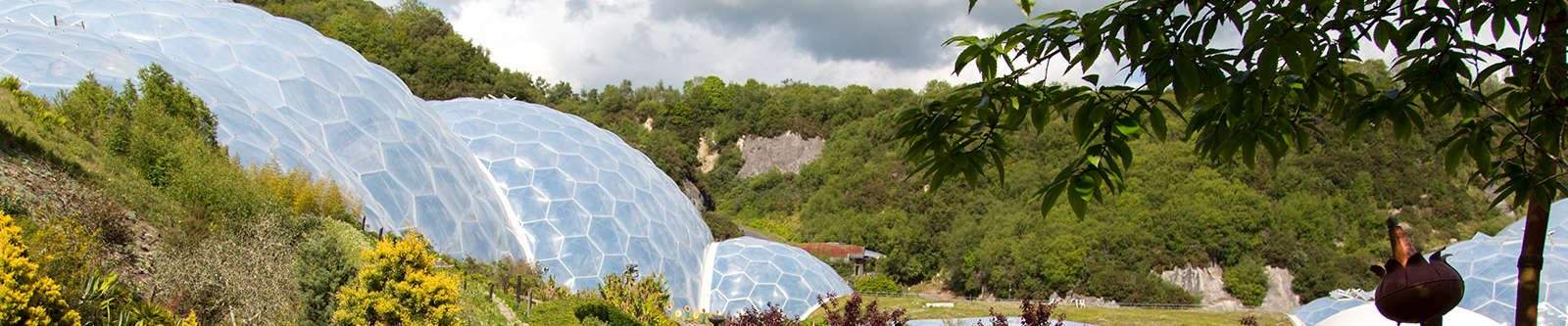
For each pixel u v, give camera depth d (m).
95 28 29.44
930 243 58.62
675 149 75.75
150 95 21.02
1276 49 3.63
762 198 73.00
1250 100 3.90
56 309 8.96
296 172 21.88
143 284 13.89
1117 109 4.01
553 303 20.67
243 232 16.19
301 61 31.89
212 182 17.66
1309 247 50.22
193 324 10.91
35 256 10.95
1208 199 51.66
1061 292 50.06
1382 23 4.07
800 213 69.44
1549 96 4.04
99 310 10.01
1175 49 3.75
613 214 37.81
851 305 12.63
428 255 13.87
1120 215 51.88
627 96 85.94
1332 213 51.66
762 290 39.81
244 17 33.06
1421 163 54.06
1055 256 50.44
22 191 14.57
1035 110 4.02
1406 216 52.25
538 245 35.50
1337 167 53.28
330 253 14.65
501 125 40.69
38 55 23.47
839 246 58.88
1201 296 49.31
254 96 28.48
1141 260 50.12
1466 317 14.43
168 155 18.33
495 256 31.98
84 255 12.91
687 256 40.25
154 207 16.58
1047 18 4.04
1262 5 3.66
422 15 80.44
